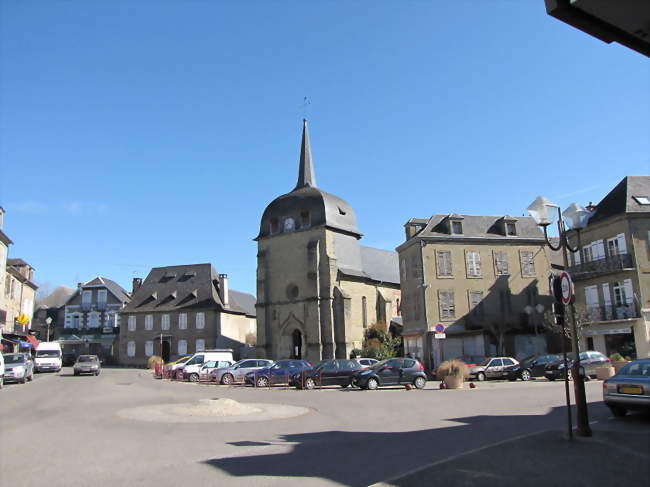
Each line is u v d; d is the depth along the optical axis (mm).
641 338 30125
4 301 43531
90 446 10023
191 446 10070
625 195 32906
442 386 24203
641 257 31141
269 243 50188
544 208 10367
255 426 12867
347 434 11484
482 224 40125
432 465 7570
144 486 7109
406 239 41281
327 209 48406
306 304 46750
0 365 25781
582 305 31734
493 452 8328
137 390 25234
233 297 66750
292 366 29484
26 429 12211
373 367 25703
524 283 38906
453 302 37469
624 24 4410
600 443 8875
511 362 29109
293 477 7574
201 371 33562
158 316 60000
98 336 64750
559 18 4395
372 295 52250
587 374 27172
